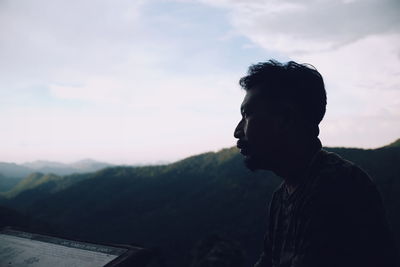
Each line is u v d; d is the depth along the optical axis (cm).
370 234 89
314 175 104
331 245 89
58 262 160
